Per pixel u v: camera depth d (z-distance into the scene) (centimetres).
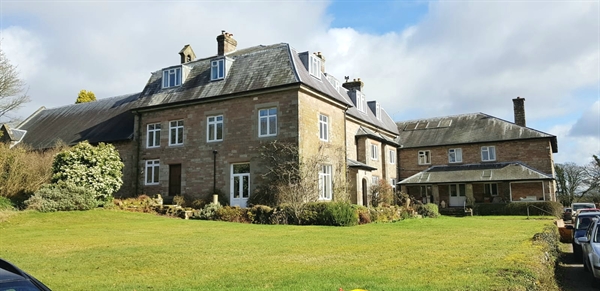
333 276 796
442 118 4459
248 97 2492
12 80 2862
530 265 845
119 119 3238
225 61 2666
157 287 731
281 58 2542
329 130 2661
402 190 4112
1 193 2352
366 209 2306
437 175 3891
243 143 2467
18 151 2522
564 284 988
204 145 2600
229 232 1559
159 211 2342
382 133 3881
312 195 2230
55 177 2330
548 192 3516
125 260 988
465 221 2452
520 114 4091
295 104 2345
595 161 5806
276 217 2034
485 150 3941
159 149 2777
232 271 857
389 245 1236
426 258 995
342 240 1350
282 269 872
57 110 3878
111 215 2081
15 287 368
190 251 1105
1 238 1408
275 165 2338
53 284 761
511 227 1955
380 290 684
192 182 2612
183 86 2805
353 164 2847
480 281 728
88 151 2386
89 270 886
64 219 1922
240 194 2459
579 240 1095
